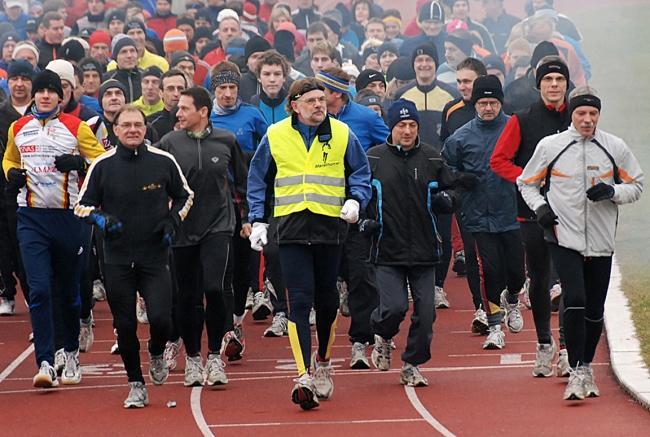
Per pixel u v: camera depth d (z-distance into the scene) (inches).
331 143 769.6
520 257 939.3
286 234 766.5
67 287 848.3
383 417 746.8
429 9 1446.9
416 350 813.9
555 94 831.1
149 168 778.2
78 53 1350.9
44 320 831.1
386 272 810.8
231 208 834.2
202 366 859.4
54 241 832.9
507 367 866.8
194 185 824.3
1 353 964.6
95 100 1103.6
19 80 982.4
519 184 775.7
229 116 946.7
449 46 1364.4
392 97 1242.0
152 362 810.2
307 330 765.9
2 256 1091.3
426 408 764.6
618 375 800.3
